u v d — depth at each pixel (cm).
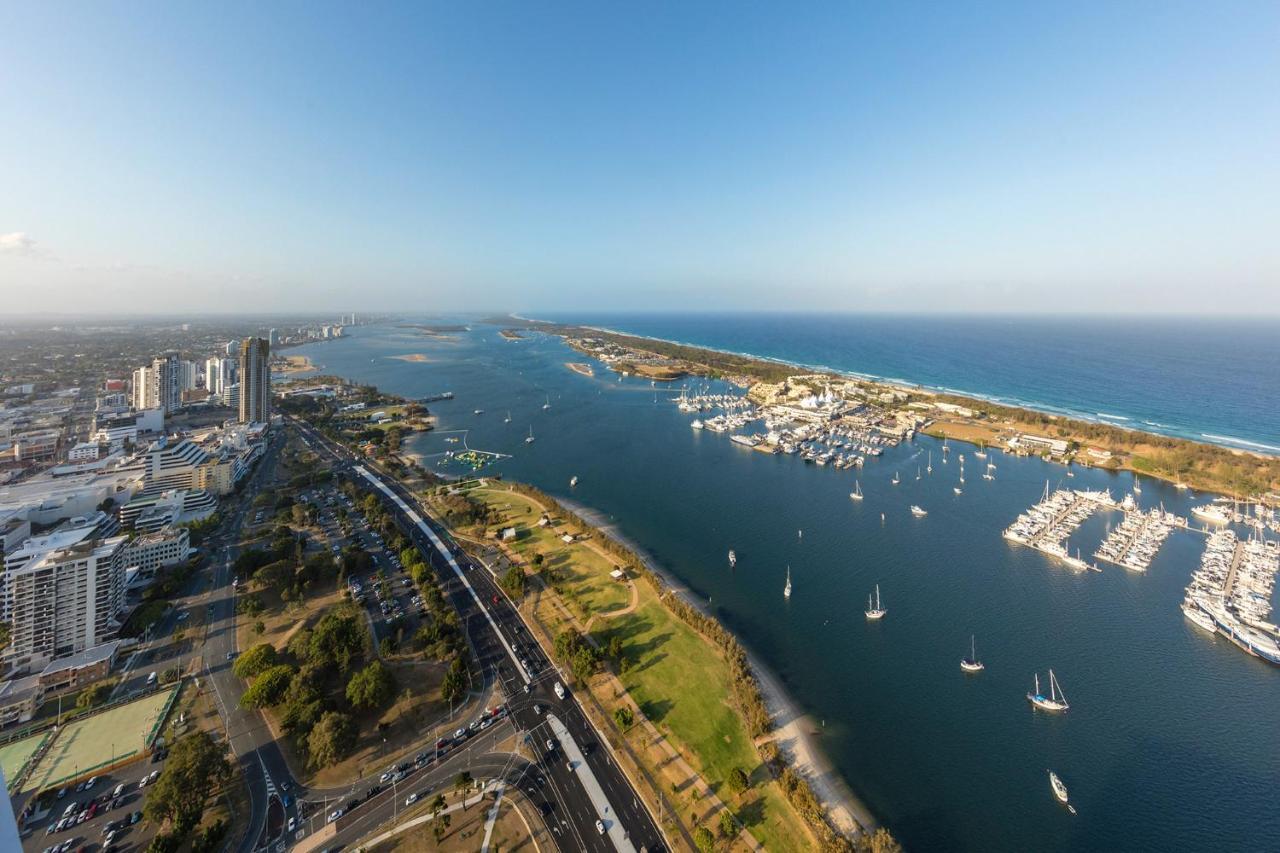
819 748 12606
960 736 12975
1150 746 12688
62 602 14388
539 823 10362
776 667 15225
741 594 18800
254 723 12506
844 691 14362
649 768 11662
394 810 10562
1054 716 13562
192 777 10188
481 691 13725
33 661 13938
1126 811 11131
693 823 10488
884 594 18900
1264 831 10675
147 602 16788
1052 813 11094
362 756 11738
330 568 18750
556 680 14150
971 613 17800
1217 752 12488
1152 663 15450
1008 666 15350
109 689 13362
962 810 11162
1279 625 16788
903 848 10388
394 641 14888
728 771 11638
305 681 12975
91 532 17525
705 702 13488
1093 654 15812
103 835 9844
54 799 10475
